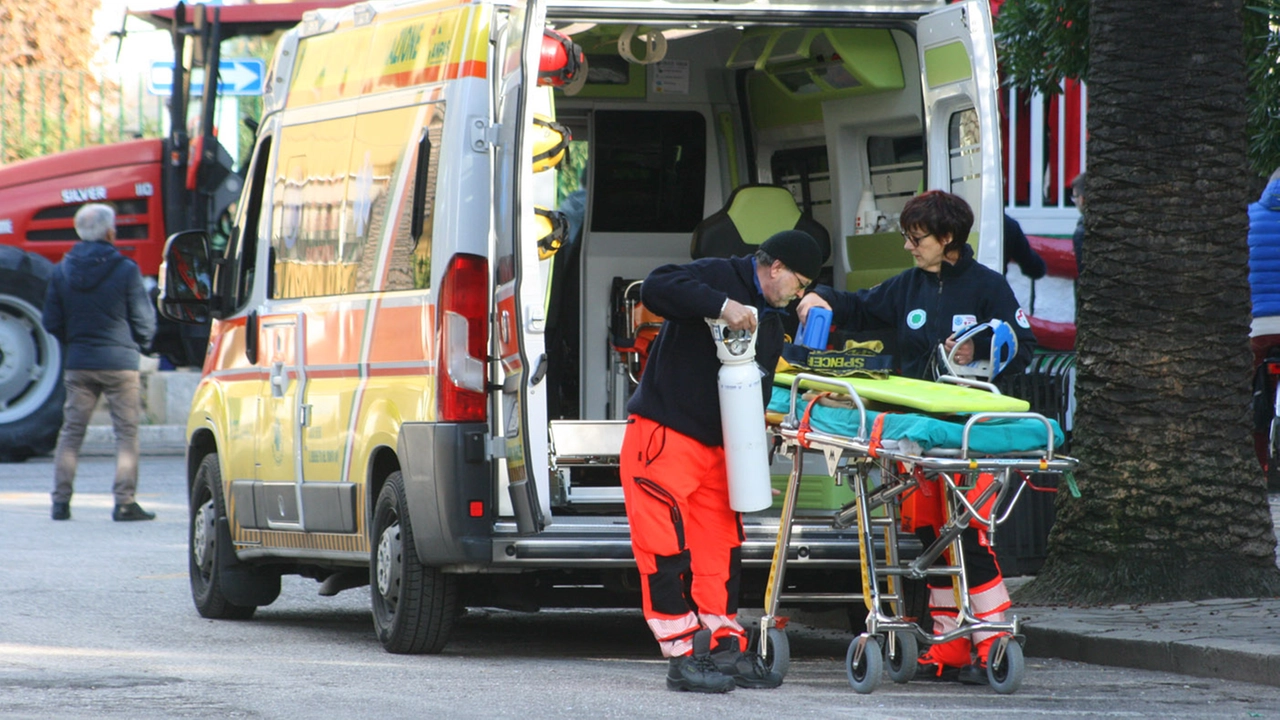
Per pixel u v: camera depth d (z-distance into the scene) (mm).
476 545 23828
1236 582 28406
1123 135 28719
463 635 29281
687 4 26125
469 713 20250
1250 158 34688
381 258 25859
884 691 22484
